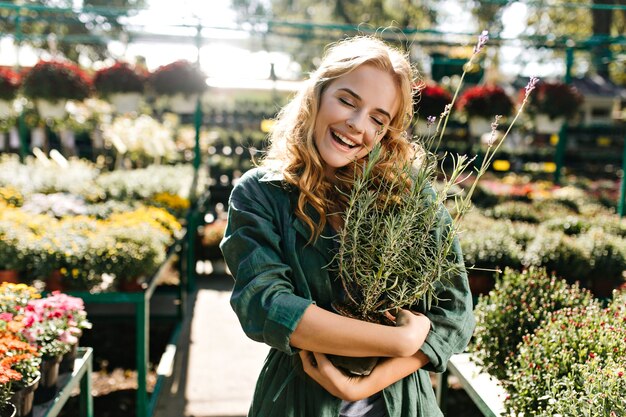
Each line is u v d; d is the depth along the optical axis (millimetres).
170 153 7703
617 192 8648
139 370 2797
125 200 4613
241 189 1254
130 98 5527
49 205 4035
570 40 6348
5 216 3318
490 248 3281
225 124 9609
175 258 6602
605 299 3273
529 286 2248
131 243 2891
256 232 1177
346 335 1084
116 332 4355
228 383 3449
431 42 6465
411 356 1179
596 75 19250
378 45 1243
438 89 5812
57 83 5246
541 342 1803
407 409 1245
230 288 5598
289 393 1223
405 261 1160
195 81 5527
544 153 12922
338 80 1213
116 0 19047
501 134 10211
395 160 1252
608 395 1288
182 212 4930
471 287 3244
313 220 1217
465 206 1185
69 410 3094
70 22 6406
